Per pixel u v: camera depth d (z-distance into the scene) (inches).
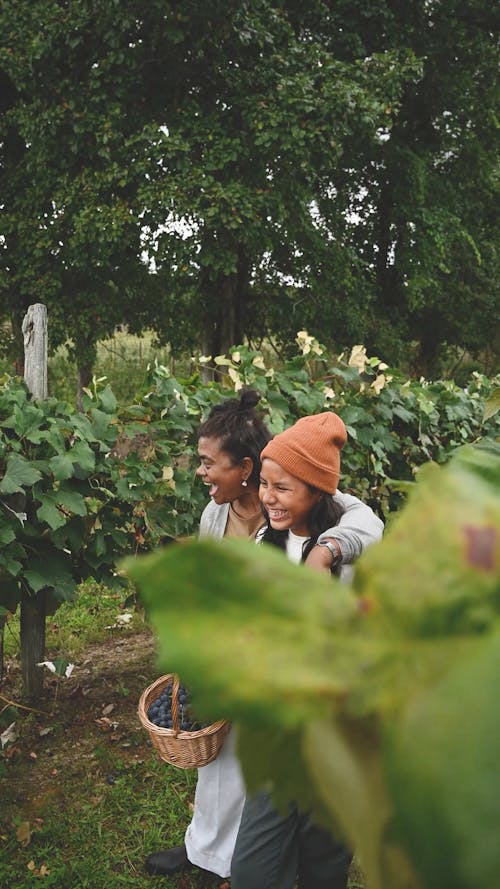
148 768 131.9
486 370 742.5
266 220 401.1
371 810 4.4
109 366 586.6
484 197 560.4
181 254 384.2
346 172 500.4
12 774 129.3
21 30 374.6
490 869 3.6
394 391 180.1
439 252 493.0
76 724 144.7
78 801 122.7
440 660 4.4
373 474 179.6
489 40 497.4
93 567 139.1
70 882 104.6
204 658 4.7
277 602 5.1
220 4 355.9
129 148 377.4
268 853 72.1
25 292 422.9
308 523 77.2
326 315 470.6
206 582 5.2
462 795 3.7
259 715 4.5
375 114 378.0
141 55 371.9
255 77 381.7
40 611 149.3
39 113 386.3
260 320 496.4
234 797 93.9
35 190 412.8
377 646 4.7
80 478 132.0
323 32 446.0
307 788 5.9
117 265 426.6
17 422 124.3
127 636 184.7
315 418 77.3
